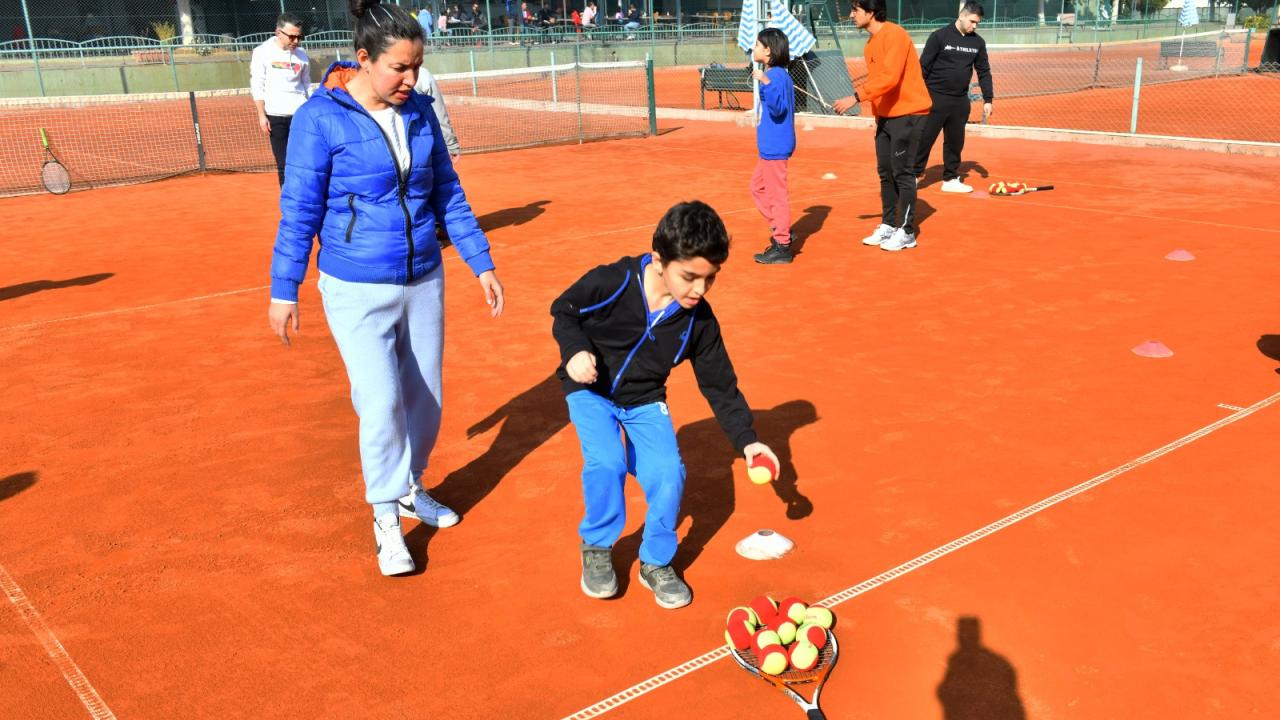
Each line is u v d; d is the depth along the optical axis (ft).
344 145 11.10
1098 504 13.23
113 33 105.91
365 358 11.73
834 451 15.19
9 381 19.29
